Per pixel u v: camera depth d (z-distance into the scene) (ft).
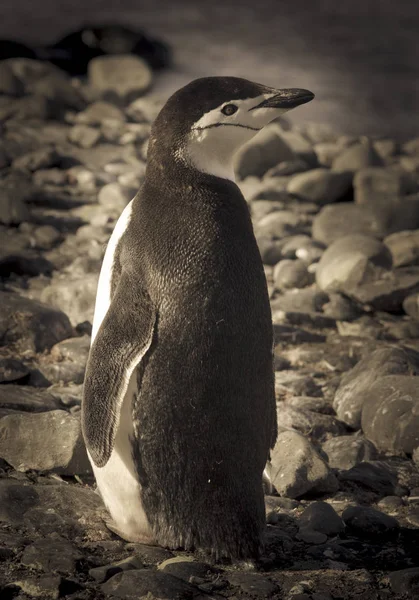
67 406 37.78
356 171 78.13
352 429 38.88
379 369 40.32
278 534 28.86
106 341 25.20
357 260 55.26
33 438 32.14
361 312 53.93
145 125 99.91
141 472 26.08
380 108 131.75
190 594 24.30
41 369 40.96
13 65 114.11
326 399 41.42
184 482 25.77
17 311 43.91
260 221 68.08
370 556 28.09
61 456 31.55
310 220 70.79
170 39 202.49
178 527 26.30
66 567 25.40
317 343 49.03
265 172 81.66
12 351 43.04
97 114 100.78
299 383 42.16
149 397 25.39
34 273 55.01
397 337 50.34
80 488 30.60
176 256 25.31
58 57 146.41
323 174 74.38
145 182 26.91
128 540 27.73
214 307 25.16
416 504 32.19
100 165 81.30
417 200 69.05
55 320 44.78
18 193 68.90
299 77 155.94
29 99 99.14
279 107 26.05
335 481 32.60
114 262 26.58
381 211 67.87
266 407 26.43
